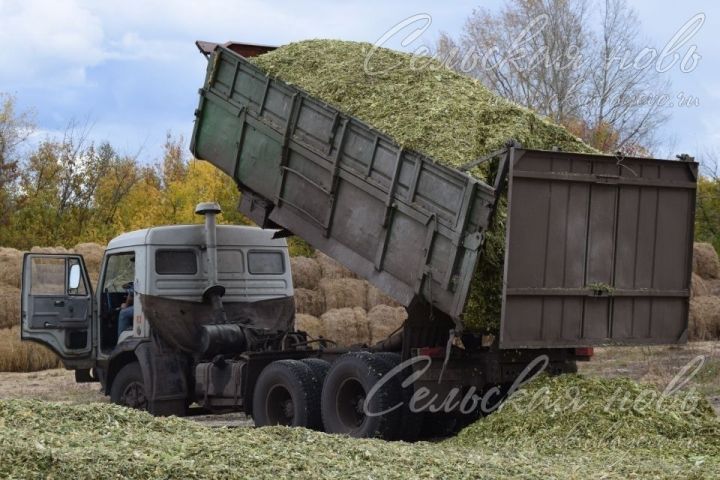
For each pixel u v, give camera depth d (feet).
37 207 118.32
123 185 129.39
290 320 48.80
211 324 45.29
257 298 47.88
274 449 27.25
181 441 27.66
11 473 22.31
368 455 27.55
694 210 36.47
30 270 47.75
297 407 39.09
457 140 34.96
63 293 48.44
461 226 33.04
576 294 34.01
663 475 26.16
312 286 79.87
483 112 36.50
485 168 34.65
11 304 73.51
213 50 43.52
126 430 29.48
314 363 40.04
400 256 35.50
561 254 33.76
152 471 23.32
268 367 40.73
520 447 31.30
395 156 35.55
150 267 45.11
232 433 29.86
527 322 33.30
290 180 40.04
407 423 36.45
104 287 48.44
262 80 41.19
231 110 42.52
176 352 45.11
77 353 48.52
